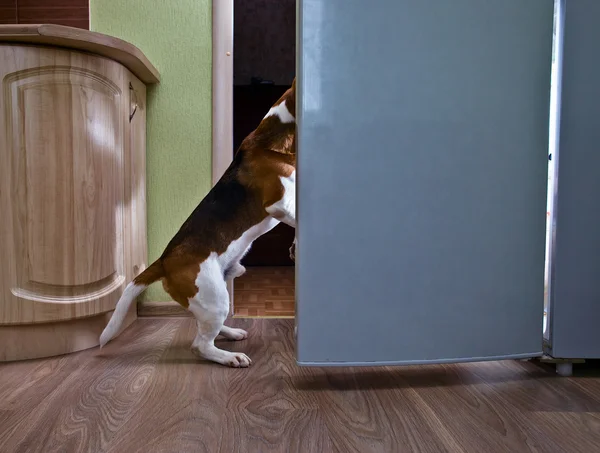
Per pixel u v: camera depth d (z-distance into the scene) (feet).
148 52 5.83
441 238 3.56
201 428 2.91
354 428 2.92
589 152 3.71
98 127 4.55
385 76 3.45
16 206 4.15
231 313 6.19
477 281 3.63
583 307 3.76
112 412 3.14
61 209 4.30
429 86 3.49
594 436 2.81
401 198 3.51
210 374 3.91
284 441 2.74
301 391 3.54
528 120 3.63
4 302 4.14
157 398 3.39
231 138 5.97
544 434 2.84
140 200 5.64
